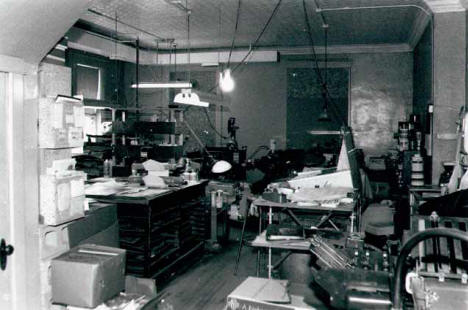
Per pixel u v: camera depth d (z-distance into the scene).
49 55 3.30
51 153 3.26
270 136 11.69
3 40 2.64
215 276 5.39
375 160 10.05
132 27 9.18
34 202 3.05
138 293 3.36
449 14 6.57
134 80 12.22
